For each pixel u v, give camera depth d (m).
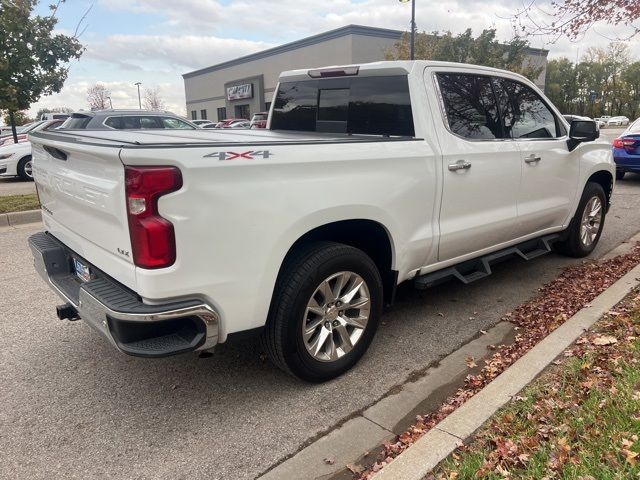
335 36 33.47
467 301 4.67
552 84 68.56
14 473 2.56
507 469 2.32
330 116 4.33
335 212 3.04
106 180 2.59
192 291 2.57
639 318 3.71
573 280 5.02
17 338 4.04
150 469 2.59
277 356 3.07
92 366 3.60
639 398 2.70
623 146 11.02
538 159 4.59
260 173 2.68
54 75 10.06
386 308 4.52
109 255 2.76
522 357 3.28
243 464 2.62
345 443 2.75
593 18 4.93
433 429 2.62
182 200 2.44
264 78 42.31
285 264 3.03
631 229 7.12
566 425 2.56
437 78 3.82
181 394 3.25
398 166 3.37
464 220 3.97
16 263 6.05
